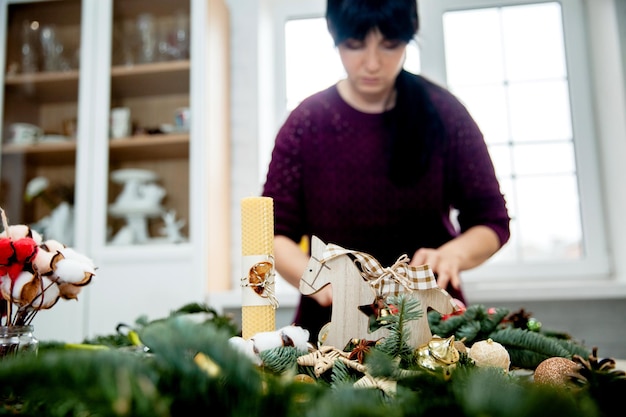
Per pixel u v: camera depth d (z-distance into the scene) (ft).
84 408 1.04
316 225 4.51
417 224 4.41
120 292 6.21
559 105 7.20
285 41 7.75
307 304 4.09
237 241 7.06
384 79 4.29
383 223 4.41
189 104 6.62
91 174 6.59
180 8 6.77
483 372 1.17
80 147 6.63
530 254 7.03
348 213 4.44
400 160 4.38
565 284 5.99
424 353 1.58
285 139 4.62
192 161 6.34
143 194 6.56
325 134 4.55
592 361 1.49
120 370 0.88
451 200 4.62
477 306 2.29
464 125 4.55
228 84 7.29
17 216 6.73
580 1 7.20
